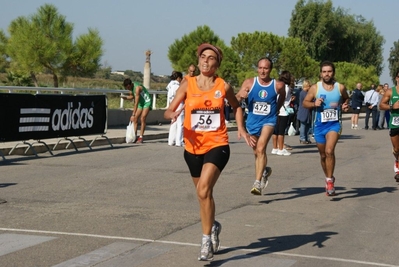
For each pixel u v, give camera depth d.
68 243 7.05
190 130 6.27
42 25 30.09
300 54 51.34
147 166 13.66
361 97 29.75
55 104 15.14
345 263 6.42
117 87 38.41
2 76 43.31
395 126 11.66
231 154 16.50
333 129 10.06
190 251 6.77
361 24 76.75
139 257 6.52
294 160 15.39
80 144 17.27
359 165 14.66
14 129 13.96
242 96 10.16
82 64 30.41
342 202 9.85
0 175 12.06
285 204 9.63
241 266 6.25
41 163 13.87
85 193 10.23
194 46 42.56
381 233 7.79
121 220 8.24
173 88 18.44
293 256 6.66
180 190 10.63
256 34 49.69
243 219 8.50
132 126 18.80
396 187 11.38
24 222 8.08
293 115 23.38
